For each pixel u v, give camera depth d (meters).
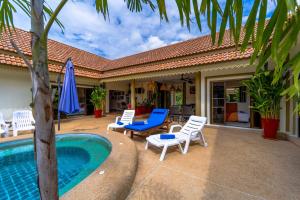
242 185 2.97
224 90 9.26
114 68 14.39
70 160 4.89
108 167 3.24
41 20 1.11
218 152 4.71
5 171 4.20
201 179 3.21
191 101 14.39
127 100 17.88
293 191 2.77
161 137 4.71
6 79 8.64
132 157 3.79
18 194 3.15
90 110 14.21
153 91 15.70
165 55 12.41
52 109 1.16
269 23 0.92
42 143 1.12
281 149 4.91
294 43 0.91
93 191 2.34
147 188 2.92
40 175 1.14
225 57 7.57
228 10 0.93
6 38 9.20
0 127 6.81
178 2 0.97
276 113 5.93
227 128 8.14
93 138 6.47
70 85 6.05
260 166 3.75
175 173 3.47
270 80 5.54
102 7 1.33
